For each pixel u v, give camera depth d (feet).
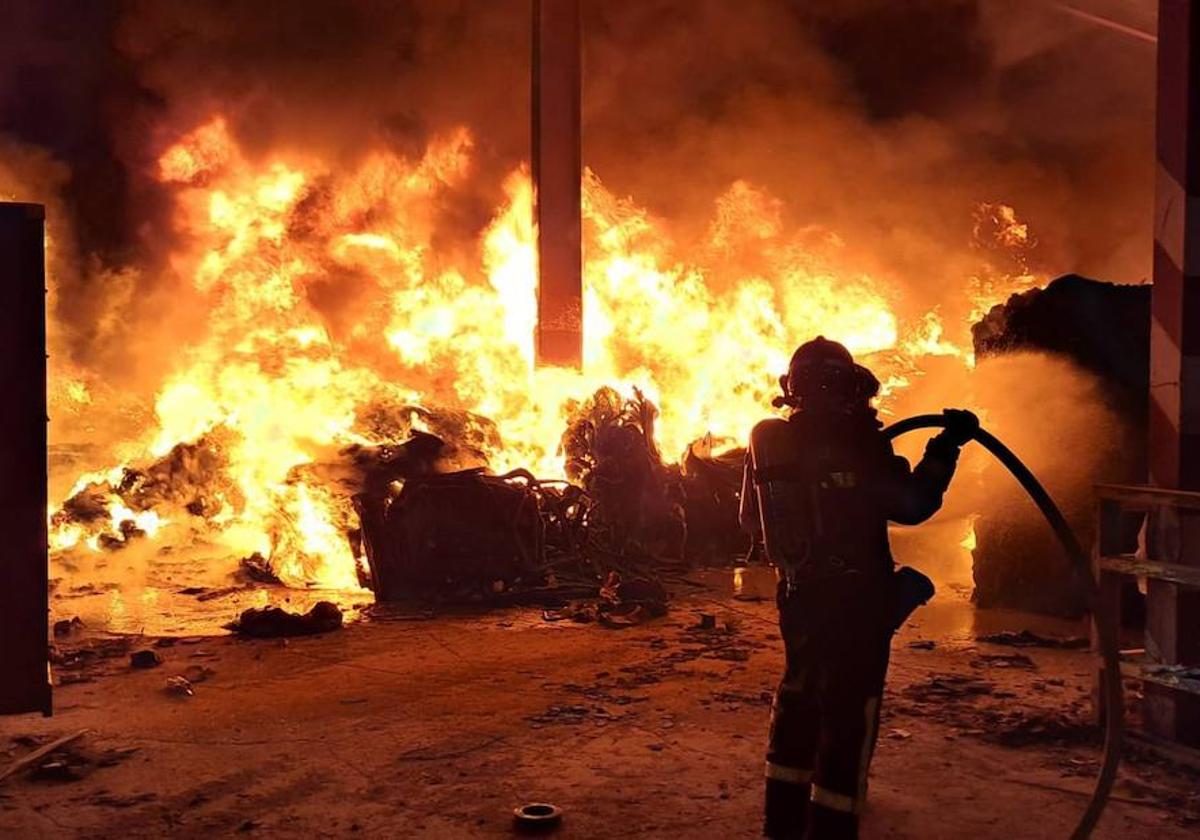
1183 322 16.21
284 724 17.90
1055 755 16.16
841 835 11.21
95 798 14.64
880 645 11.51
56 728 17.75
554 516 30.14
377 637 24.50
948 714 18.15
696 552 34.68
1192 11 16.16
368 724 17.87
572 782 15.10
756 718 18.01
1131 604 25.00
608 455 32.32
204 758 16.22
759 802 14.29
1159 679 15.67
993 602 27.50
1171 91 16.44
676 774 15.35
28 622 15.93
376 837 13.32
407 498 28.63
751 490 12.84
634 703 18.93
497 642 23.90
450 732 17.38
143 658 21.84
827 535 11.57
